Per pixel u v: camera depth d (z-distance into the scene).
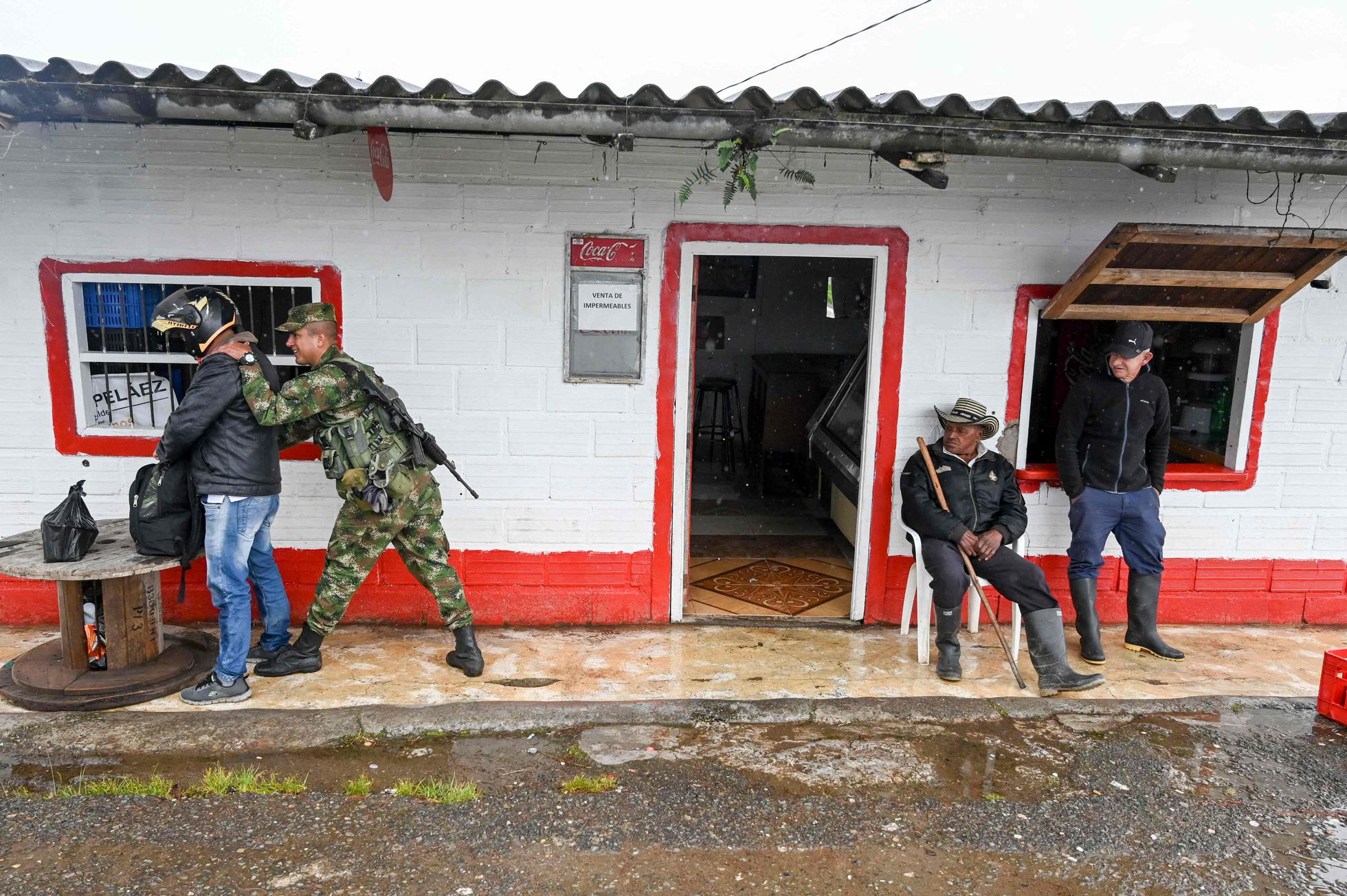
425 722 3.91
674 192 4.75
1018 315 4.98
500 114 3.86
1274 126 3.99
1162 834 3.27
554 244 4.77
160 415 5.02
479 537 5.02
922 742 3.92
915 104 3.88
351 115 3.85
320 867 2.96
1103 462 4.75
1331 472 5.28
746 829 3.25
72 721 3.83
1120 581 5.34
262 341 4.99
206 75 3.74
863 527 5.17
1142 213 4.93
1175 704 4.30
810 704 4.19
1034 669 4.68
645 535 5.07
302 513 4.92
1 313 4.71
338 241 4.72
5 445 4.83
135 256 4.69
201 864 2.96
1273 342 5.11
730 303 9.52
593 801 3.40
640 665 4.61
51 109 3.82
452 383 4.87
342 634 4.90
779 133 3.95
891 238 4.87
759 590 5.75
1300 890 2.97
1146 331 4.53
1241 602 5.38
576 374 4.90
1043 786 3.58
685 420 4.99
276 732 3.80
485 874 2.96
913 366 5.00
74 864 2.94
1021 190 4.86
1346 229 5.00
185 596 4.99
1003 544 4.54
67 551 3.90
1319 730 4.10
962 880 2.99
